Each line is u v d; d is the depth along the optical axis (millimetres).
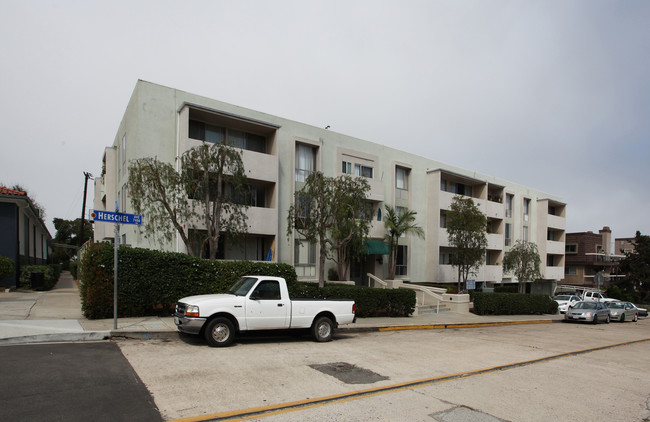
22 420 4676
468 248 24578
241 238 18641
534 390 7465
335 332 13539
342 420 5316
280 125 20328
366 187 18641
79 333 9477
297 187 21875
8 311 12516
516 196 38781
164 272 12750
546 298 26609
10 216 20297
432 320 18172
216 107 19047
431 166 30328
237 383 6695
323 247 17953
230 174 16312
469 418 5695
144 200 15016
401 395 6578
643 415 6395
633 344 15539
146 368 7223
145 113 17078
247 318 9930
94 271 11758
